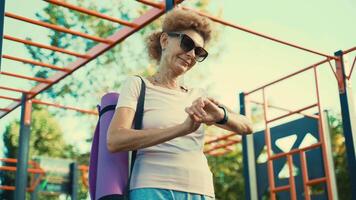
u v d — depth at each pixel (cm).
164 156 173
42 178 942
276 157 668
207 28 200
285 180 702
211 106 175
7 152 1633
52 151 1611
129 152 184
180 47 192
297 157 704
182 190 170
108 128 179
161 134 167
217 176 1639
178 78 200
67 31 477
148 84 188
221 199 1609
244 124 191
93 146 192
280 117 663
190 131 167
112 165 177
